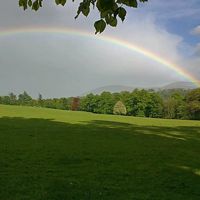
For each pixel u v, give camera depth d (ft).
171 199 53.36
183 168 79.05
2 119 234.17
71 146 112.06
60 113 343.05
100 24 14.44
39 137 135.44
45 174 67.36
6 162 78.59
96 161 85.20
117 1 13.83
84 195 53.47
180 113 524.93
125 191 56.95
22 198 50.62
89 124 224.12
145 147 117.19
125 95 587.68
